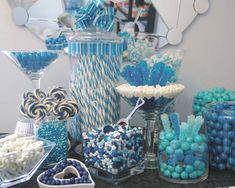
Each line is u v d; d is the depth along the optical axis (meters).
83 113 0.99
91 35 0.94
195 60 1.30
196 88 1.32
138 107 0.89
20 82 1.20
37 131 0.89
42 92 0.95
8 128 1.22
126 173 0.85
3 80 1.19
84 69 0.96
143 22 1.21
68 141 1.00
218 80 1.33
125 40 1.05
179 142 0.82
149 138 0.96
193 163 0.82
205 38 1.29
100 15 0.96
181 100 1.31
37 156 0.81
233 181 0.85
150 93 0.84
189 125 0.84
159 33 1.23
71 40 0.96
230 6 1.29
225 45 1.31
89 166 0.87
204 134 0.89
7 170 0.77
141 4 1.19
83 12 0.96
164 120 0.87
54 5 1.13
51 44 1.09
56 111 0.89
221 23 1.29
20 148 0.81
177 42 1.26
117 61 0.99
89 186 0.75
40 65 0.98
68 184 0.75
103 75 0.96
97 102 0.97
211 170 0.91
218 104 0.94
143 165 0.91
